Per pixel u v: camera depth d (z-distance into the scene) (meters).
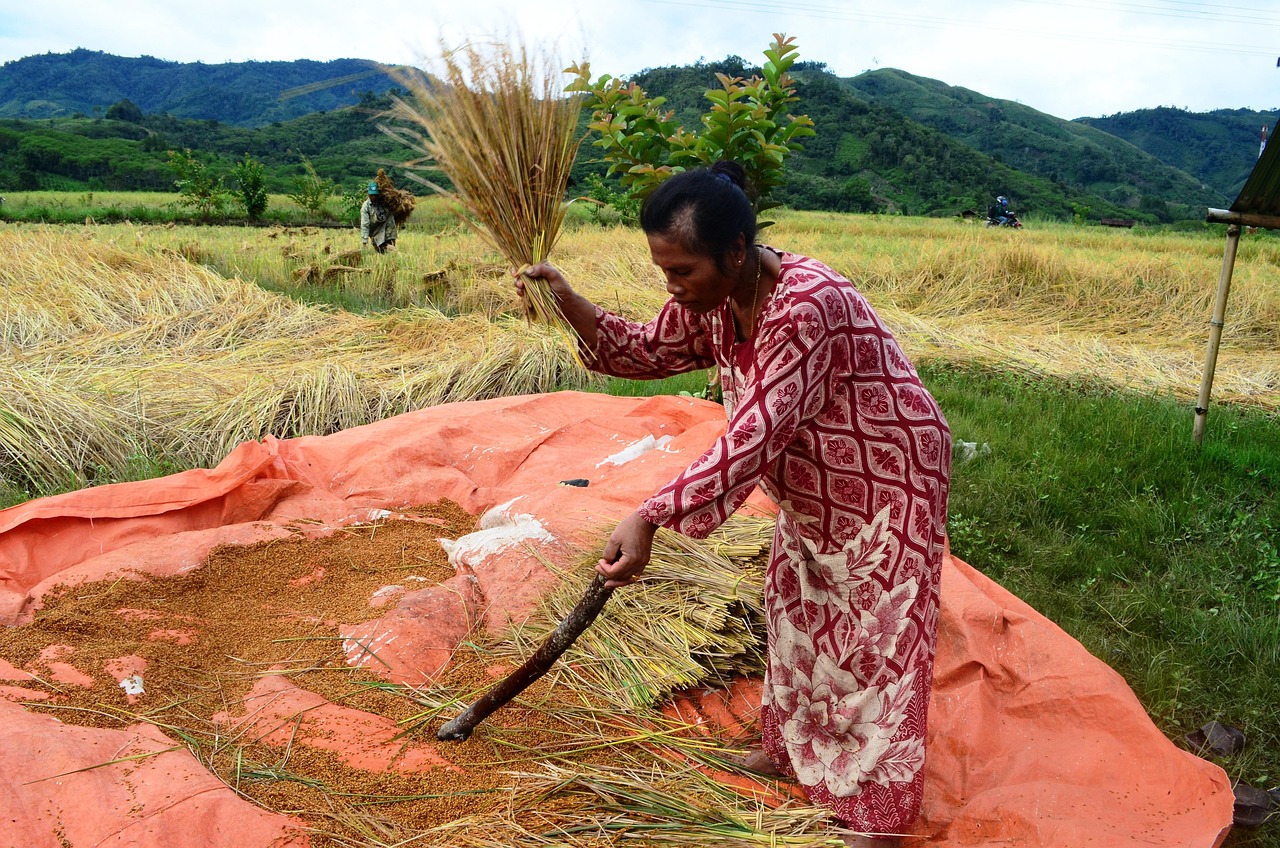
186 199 27.70
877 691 2.17
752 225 1.89
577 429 4.64
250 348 7.23
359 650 2.75
